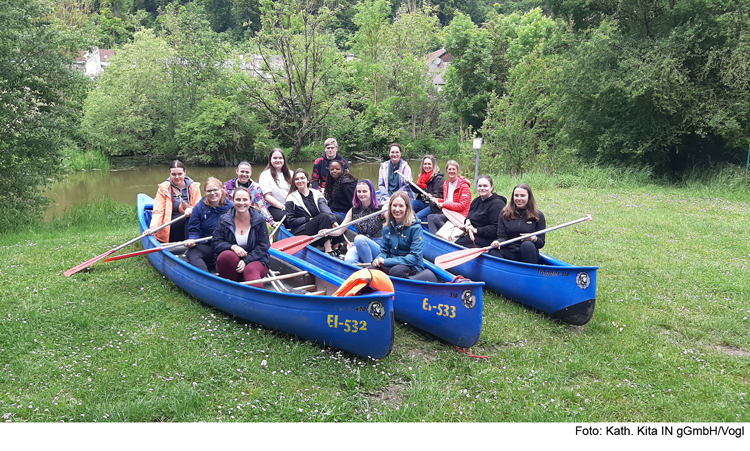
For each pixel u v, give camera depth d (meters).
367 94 35.03
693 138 16.28
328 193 7.32
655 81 14.09
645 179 15.44
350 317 4.02
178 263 5.31
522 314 5.25
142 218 6.91
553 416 3.43
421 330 4.82
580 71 16.09
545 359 4.25
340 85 32.91
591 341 4.63
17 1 10.16
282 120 31.70
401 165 8.41
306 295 4.18
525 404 3.60
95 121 27.28
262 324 4.60
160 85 29.72
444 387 3.81
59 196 16.98
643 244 7.88
